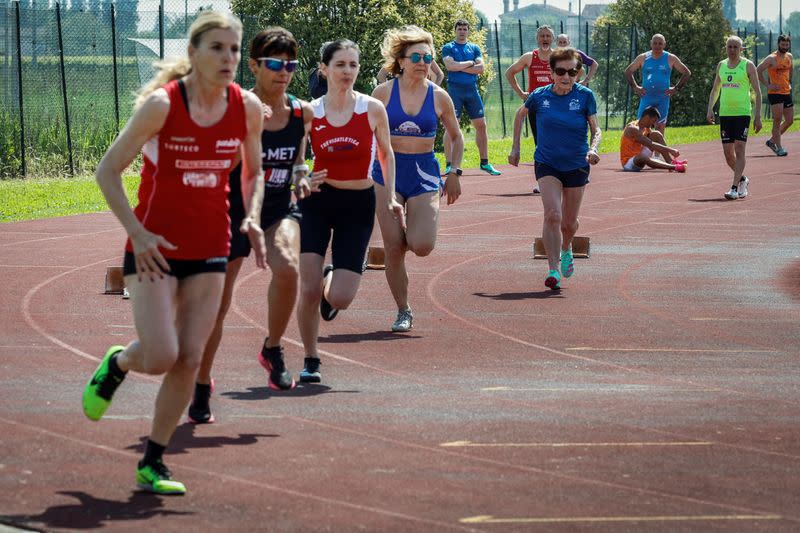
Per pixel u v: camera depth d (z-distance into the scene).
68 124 33.59
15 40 33.03
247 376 11.27
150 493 7.77
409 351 12.49
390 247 13.22
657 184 31.41
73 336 13.01
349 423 9.62
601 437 9.33
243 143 8.30
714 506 7.73
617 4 61.78
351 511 7.49
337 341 12.97
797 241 21.56
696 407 10.34
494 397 10.59
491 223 23.59
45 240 21.12
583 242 19.61
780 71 40.34
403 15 42.12
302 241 11.20
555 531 7.20
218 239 7.89
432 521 7.33
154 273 7.58
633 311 15.02
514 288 16.64
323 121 11.32
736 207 26.52
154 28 36.12
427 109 13.10
